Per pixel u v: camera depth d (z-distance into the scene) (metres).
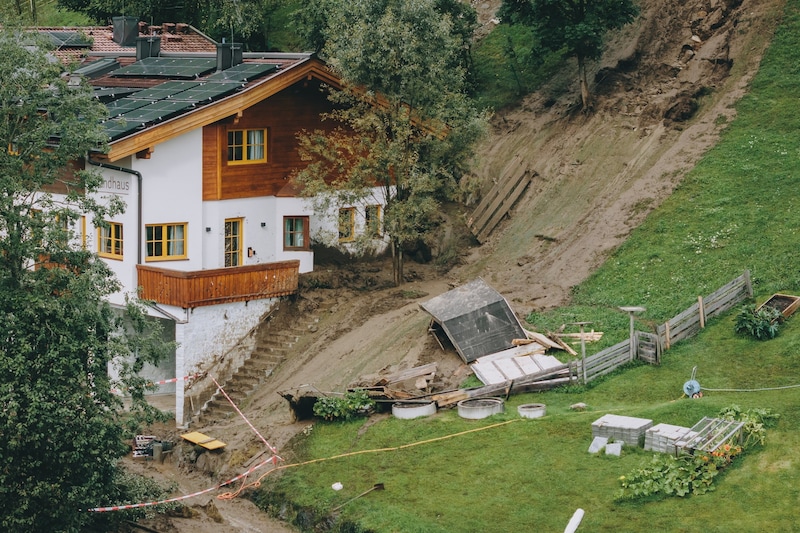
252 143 44.47
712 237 40.50
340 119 44.84
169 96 43.62
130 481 32.31
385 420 34.38
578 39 48.22
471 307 37.44
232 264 44.38
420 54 43.59
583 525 27.25
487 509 28.69
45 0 76.88
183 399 39.94
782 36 48.72
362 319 41.97
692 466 28.11
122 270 41.88
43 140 30.14
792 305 35.62
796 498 26.67
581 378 34.44
